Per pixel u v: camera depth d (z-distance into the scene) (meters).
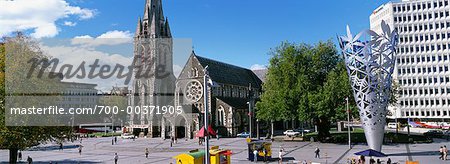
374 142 45.38
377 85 45.06
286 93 69.25
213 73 101.94
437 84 126.19
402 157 47.19
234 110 96.94
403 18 131.50
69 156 59.97
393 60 45.56
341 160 46.06
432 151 52.88
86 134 117.94
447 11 126.50
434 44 127.38
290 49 73.00
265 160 47.31
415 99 128.38
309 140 74.94
